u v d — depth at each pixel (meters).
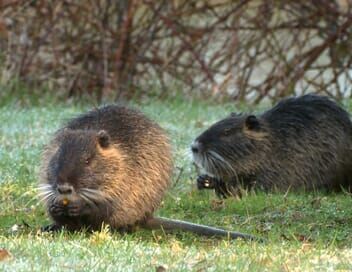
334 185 13.42
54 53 21.53
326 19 21.58
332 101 13.66
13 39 21.44
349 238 10.36
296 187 13.15
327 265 8.55
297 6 21.70
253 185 13.02
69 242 9.22
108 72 21.52
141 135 10.46
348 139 13.48
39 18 21.53
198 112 18.53
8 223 10.97
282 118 13.29
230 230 10.77
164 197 11.80
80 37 21.58
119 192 10.06
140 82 21.55
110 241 9.27
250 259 8.71
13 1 21.38
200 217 11.56
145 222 10.66
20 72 21.36
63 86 21.53
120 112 10.69
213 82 21.20
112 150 9.99
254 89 21.36
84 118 10.62
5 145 14.80
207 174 12.95
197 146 12.88
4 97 20.89
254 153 12.93
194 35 21.67
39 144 14.71
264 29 21.42
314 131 13.26
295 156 13.12
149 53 23.98
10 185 12.35
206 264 8.46
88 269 8.10
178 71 22.02
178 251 9.01
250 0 21.39
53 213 9.94
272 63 23.59
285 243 9.68
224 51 21.86
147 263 8.47
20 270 7.95
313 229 10.88
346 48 21.39
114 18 21.84
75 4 21.58
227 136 12.91
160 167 10.63
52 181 9.72
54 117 17.27
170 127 16.42
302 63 23.06
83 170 9.72
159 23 22.25
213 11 21.81
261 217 11.34
